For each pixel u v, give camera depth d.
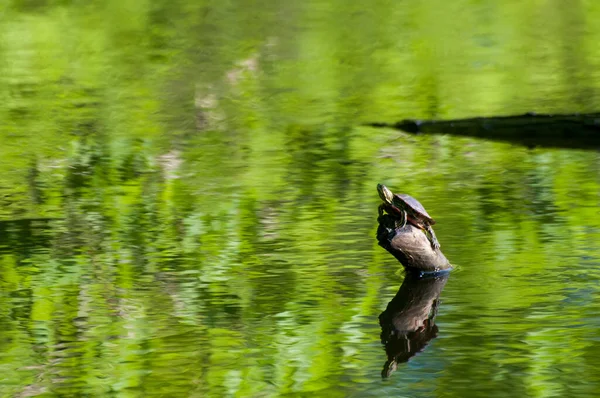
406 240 10.33
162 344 8.72
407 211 10.43
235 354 8.45
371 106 22.27
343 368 8.09
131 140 19.09
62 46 31.62
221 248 11.72
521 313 9.20
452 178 15.38
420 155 17.25
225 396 7.64
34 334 9.06
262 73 27.02
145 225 12.97
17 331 9.14
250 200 14.18
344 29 34.16
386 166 16.41
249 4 39.28
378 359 8.24
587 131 18.64
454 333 8.79
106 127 20.45
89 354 8.55
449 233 12.09
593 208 13.05
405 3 40.00
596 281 10.05
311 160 17.08
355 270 10.69
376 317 9.23
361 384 7.77
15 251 11.87
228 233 12.41
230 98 23.61
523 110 21.06
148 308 9.68
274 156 17.45
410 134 19.17
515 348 8.37
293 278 10.48
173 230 12.68
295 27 34.62
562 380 7.71
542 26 34.28
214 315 9.42
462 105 21.98
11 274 10.93
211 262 11.17
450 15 36.88
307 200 14.09
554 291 9.80
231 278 10.55
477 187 14.63
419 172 15.90
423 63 28.03
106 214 13.62
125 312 9.58
